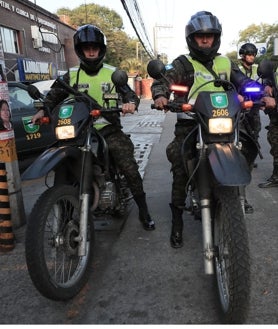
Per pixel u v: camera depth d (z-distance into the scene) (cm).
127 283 296
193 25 306
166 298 276
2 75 383
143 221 390
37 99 329
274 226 389
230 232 231
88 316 260
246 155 302
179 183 330
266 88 316
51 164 260
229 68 325
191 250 345
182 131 326
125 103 310
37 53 2131
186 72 319
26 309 271
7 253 360
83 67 355
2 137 393
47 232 280
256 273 301
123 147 359
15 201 409
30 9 2059
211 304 266
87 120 294
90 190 295
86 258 291
